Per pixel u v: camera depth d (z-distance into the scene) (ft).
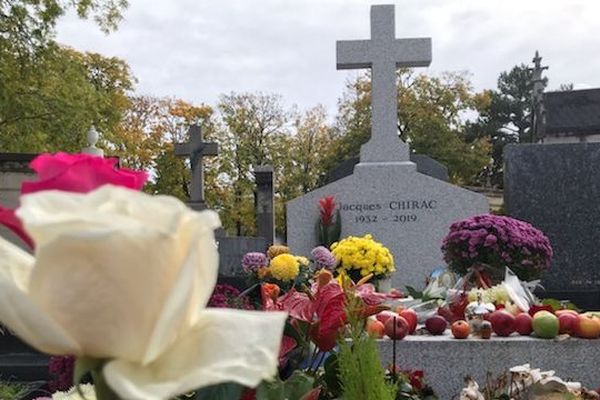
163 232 2.07
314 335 6.13
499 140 217.77
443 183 41.50
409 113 152.87
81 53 108.27
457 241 24.97
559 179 38.34
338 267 28.76
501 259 24.49
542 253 25.00
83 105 64.85
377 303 6.86
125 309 2.12
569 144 38.37
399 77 156.15
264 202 73.05
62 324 2.13
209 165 143.23
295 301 6.35
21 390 23.52
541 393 11.51
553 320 18.37
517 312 20.13
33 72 62.80
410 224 41.52
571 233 38.06
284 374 6.49
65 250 2.06
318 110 159.22
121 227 2.04
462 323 18.72
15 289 2.06
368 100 152.46
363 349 5.26
